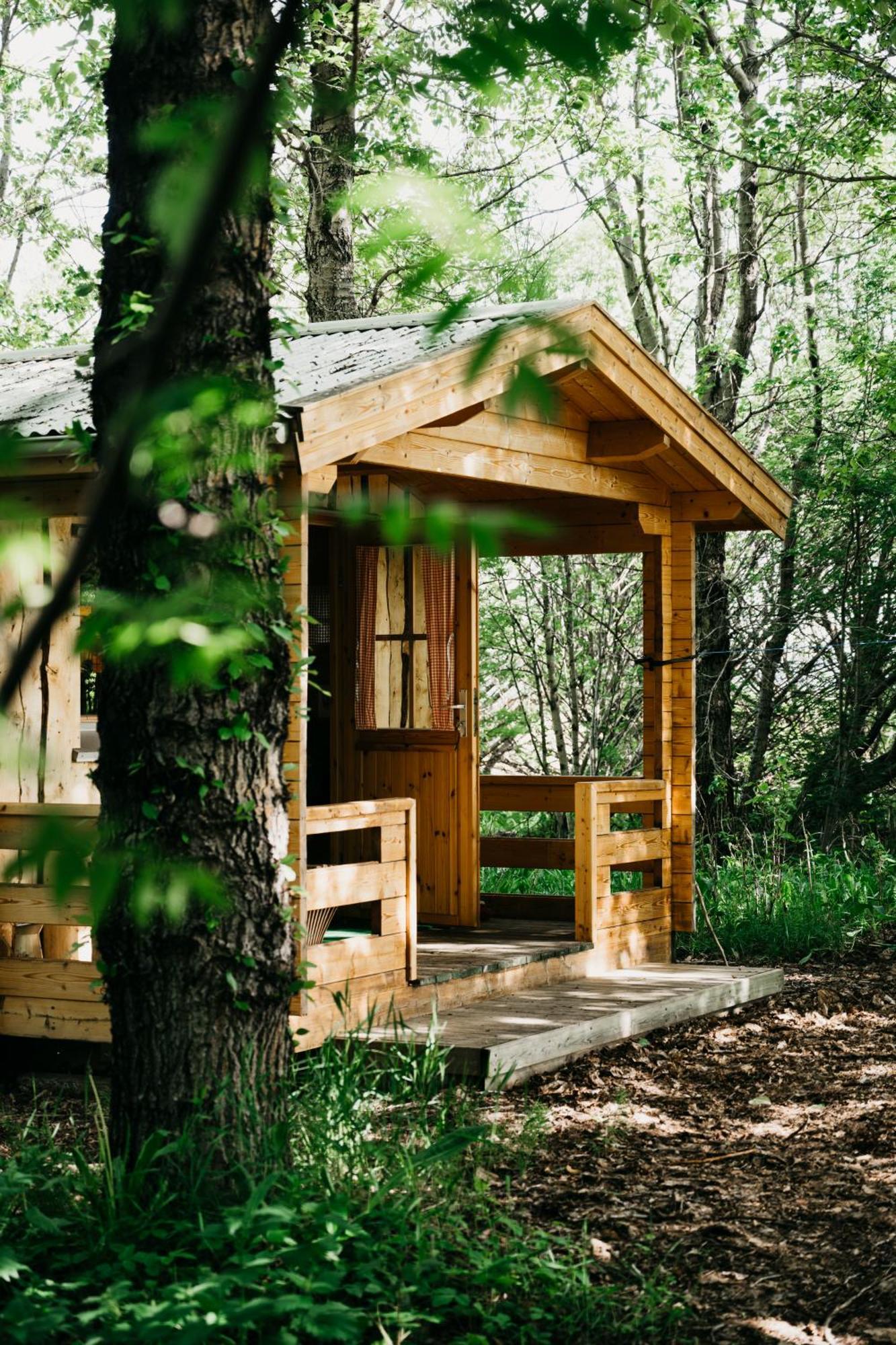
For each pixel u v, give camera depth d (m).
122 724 4.57
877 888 12.80
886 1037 8.46
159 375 0.89
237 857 4.62
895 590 15.58
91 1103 6.75
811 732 16.84
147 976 4.59
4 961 7.36
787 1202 5.29
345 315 14.28
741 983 9.19
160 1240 4.25
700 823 15.30
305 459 6.51
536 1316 4.03
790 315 20.59
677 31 5.44
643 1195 5.35
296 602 6.65
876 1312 4.23
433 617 9.55
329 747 10.00
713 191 17.14
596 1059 7.67
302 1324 3.53
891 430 15.63
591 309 8.38
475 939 9.26
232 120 0.84
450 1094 6.11
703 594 15.84
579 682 17.92
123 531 3.96
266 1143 4.64
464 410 7.72
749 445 18.00
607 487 9.59
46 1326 3.48
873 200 17.47
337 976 7.15
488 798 10.86
